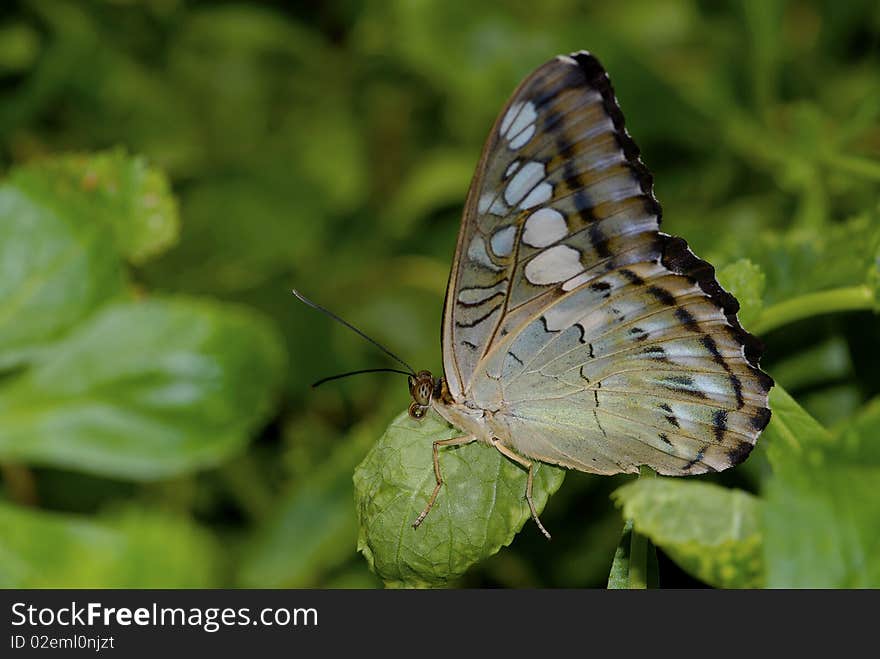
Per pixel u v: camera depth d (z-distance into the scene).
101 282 0.61
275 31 0.76
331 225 0.73
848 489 0.55
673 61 0.73
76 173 0.62
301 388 0.70
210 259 0.71
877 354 0.63
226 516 0.68
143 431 0.61
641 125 0.70
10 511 0.60
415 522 0.58
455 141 0.75
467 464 0.58
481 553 0.58
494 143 0.58
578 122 0.58
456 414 0.59
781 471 0.55
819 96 0.71
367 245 0.72
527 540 0.66
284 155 0.74
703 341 0.59
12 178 0.62
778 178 0.69
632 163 0.58
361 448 0.66
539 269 0.59
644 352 0.59
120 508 0.67
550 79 0.58
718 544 0.56
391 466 0.58
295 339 0.70
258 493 0.69
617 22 0.74
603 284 0.59
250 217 0.72
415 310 0.70
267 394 0.61
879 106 0.68
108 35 0.74
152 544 0.61
